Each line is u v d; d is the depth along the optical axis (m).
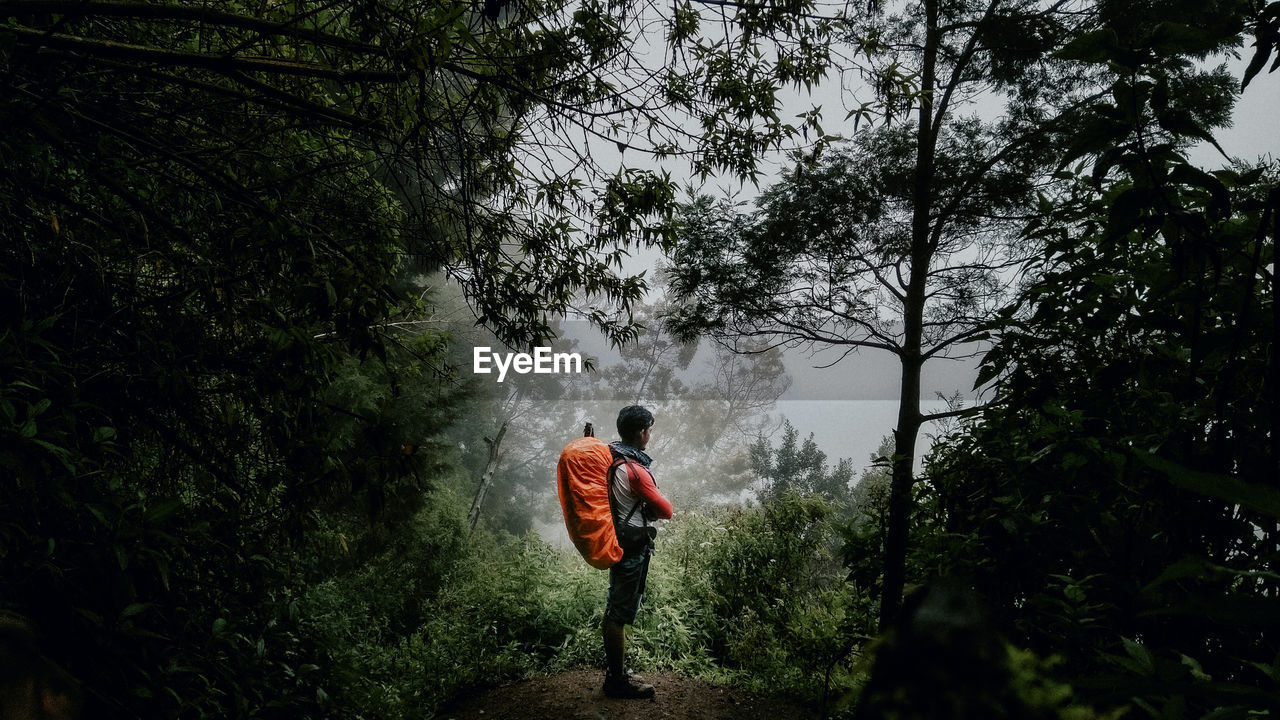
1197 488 0.53
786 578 6.82
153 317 2.33
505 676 5.29
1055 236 2.18
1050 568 2.21
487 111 3.15
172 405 2.35
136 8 2.11
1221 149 1.09
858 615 4.62
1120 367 1.79
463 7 2.27
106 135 2.39
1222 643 1.37
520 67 2.87
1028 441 2.40
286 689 2.94
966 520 2.77
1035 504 2.26
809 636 5.24
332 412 2.86
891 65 3.36
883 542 3.97
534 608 5.97
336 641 3.98
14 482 1.70
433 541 9.27
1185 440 1.56
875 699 1.03
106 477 2.13
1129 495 1.90
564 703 4.78
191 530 2.32
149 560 2.07
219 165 2.58
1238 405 1.48
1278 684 0.83
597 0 2.98
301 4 2.50
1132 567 1.89
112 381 2.22
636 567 4.82
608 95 3.17
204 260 2.34
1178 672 0.86
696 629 6.25
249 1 2.80
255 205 2.51
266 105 2.58
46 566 1.66
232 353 2.41
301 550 3.04
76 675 1.84
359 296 2.49
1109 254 1.79
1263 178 1.63
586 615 6.06
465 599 6.32
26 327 1.85
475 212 3.33
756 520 7.19
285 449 2.46
